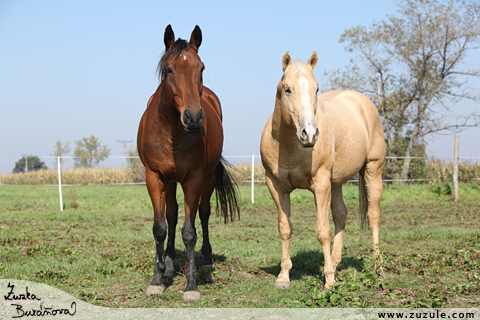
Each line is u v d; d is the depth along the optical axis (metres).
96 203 13.12
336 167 4.43
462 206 12.09
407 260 5.16
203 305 3.56
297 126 3.52
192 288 3.82
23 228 8.11
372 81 22.70
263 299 3.76
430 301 3.40
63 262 5.03
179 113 3.78
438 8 20.78
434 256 5.09
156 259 4.08
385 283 3.99
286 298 3.69
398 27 21.59
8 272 4.54
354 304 3.41
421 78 21.45
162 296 3.83
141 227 8.48
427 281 4.30
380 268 4.54
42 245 6.19
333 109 4.57
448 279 4.36
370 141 4.96
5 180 26.89
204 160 4.17
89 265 4.93
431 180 18.70
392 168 21.42
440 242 6.62
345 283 3.84
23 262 5.07
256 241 6.78
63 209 12.02
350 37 22.27
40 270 4.61
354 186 18.56
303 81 3.58
